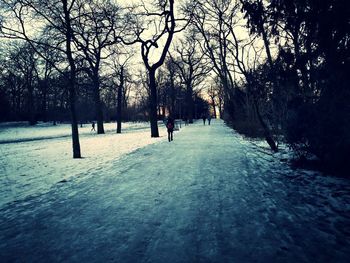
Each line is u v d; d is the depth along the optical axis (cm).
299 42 629
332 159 674
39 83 4934
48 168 1034
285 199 561
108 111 7675
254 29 733
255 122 1886
